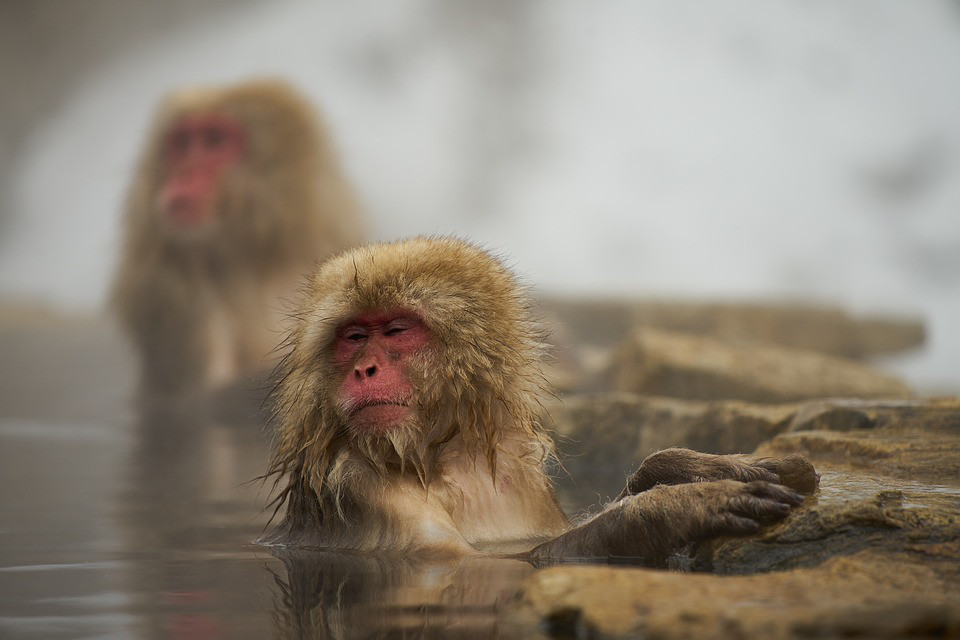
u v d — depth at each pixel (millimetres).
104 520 17641
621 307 48125
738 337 48000
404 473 15547
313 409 15719
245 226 42500
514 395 16047
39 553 14555
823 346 49406
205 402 39750
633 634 9266
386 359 15578
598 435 24969
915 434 18078
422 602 11055
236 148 42812
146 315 42875
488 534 15719
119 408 40719
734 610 9375
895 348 50750
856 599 9719
